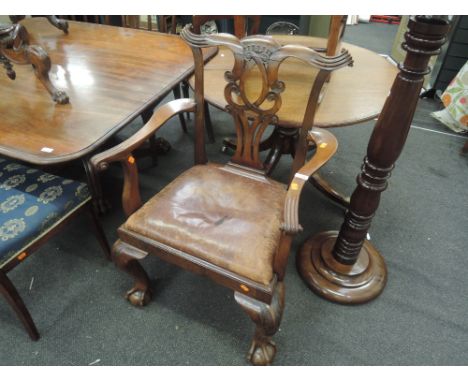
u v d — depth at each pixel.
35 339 1.21
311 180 1.77
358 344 1.22
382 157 1.00
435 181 1.97
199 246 0.97
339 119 1.13
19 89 1.32
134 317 1.30
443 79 2.76
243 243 0.97
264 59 0.97
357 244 1.27
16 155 0.98
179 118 2.40
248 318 1.30
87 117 1.15
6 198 1.13
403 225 1.69
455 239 1.62
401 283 1.42
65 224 1.19
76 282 1.41
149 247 1.03
